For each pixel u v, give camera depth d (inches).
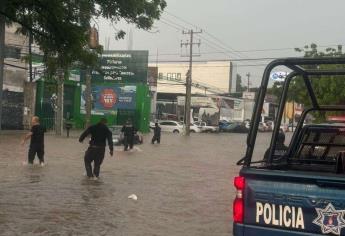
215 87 4072.3
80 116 2199.8
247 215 175.3
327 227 161.0
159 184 569.3
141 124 2208.4
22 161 751.7
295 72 213.3
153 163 831.7
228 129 2847.0
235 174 713.0
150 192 504.1
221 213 410.0
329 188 161.9
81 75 2201.0
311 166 238.5
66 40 384.8
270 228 170.9
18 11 381.1
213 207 435.8
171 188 541.3
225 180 637.3
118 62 2314.2
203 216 395.2
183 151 1172.5
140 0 392.5
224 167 816.9
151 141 1481.3
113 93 2225.6
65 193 473.1
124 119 2202.3
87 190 497.7
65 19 380.5
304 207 165.2
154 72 3065.9
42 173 615.8
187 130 2151.8
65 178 580.1
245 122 3021.7
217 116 2903.5
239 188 178.1
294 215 166.9
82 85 2201.0
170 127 2409.0
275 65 182.7
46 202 423.5
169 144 1445.6
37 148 703.7
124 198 461.7
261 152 1135.0
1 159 772.6
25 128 1769.2
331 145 250.2
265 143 1595.7
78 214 381.7
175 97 3238.2
